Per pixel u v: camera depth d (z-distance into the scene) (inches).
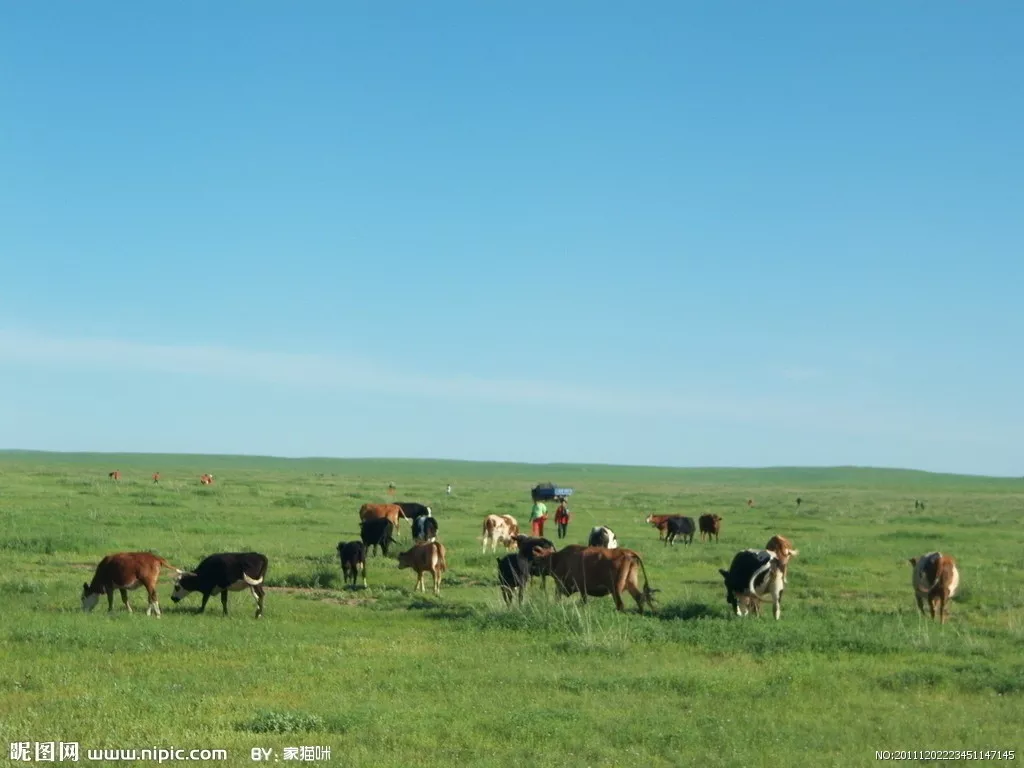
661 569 1140.5
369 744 425.1
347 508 2039.9
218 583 768.3
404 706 486.6
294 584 962.7
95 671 545.3
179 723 447.8
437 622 751.1
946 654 644.7
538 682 544.1
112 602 762.2
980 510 2942.9
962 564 1220.5
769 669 583.5
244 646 625.3
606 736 445.1
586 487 4869.6
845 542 1524.4
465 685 531.8
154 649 609.6
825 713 490.3
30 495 2009.1
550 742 433.7
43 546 1133.7
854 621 761.6
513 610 744.3
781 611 805.9
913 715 487.2
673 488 5251.0
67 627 659.4
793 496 4264.3
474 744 428.1
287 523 1589.6
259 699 495.2
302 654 606.2
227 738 427.2
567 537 1601.9
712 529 1620.3
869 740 446.0
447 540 1425.9
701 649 641.6
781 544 1137.4
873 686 549.3
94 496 2034.9
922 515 2507.4
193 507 1843.0
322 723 451.5
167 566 768.3
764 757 415.5
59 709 465.4
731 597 769.6
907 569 1171.3
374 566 1107.9
